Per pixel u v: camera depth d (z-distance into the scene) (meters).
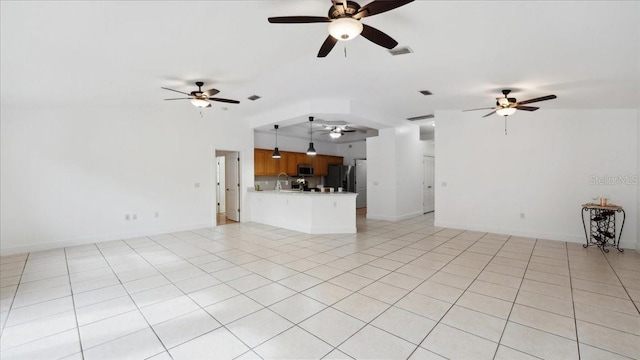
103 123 5.10
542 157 5.17
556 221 5.07
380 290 2.90
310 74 3.91
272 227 6.44
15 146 4.33
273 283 3.10
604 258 3.97
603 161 4.71
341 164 10.71
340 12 1.95
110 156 5.17
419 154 8.16
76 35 2.48
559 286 2.98
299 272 3.45
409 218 7.65
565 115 4.98
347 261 3.88
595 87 3.80
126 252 4.37
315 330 2.17
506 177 5.52
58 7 2.05
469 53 3.12
